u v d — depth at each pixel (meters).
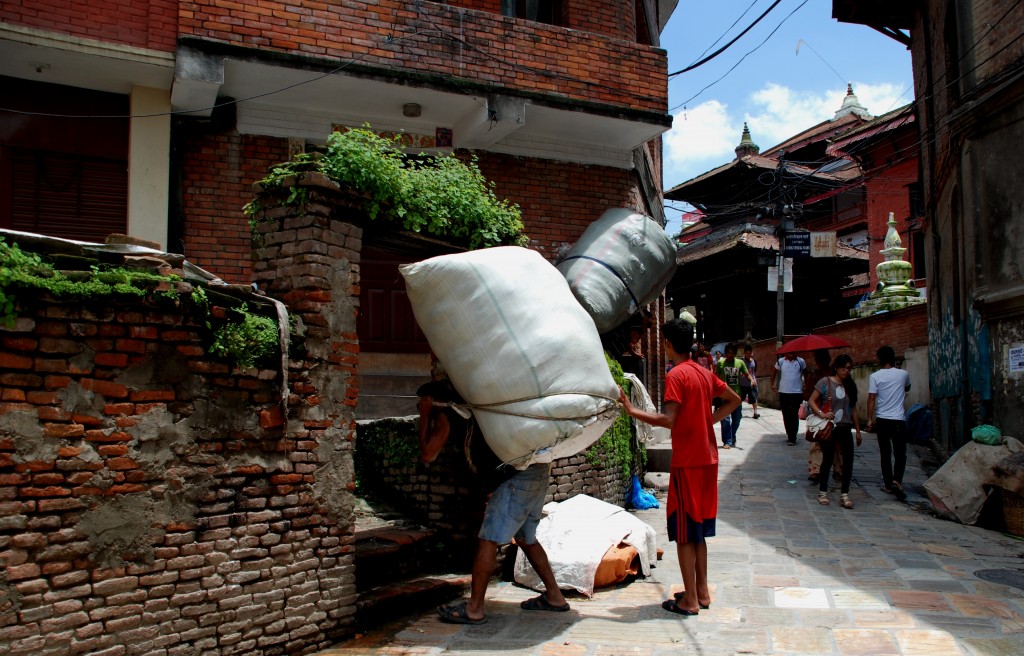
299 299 4.66
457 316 4.62
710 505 5.20
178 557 3.91
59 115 8.24
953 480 8.02
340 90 8.74
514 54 9.45
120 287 3.67
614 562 5.73
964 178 10.45
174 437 3.92
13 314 3.36
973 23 10.15
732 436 12.81
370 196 5.01
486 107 9.09
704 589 5.21
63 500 3.51
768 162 28.25
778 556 6.61
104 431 3.66
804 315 30.30
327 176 4.76
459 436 5.74
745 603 5.31
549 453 4.57
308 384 4.62
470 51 9.20
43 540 3.43
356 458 7.21
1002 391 9.46
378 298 9.51
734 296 30.20
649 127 10.14
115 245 3.88
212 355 4.09
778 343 21.62
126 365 3.75
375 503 6.84
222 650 4.08
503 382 4.50
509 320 4.58
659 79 10.20
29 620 3.37
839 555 6.63
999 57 9.46
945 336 12.72
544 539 5.93
